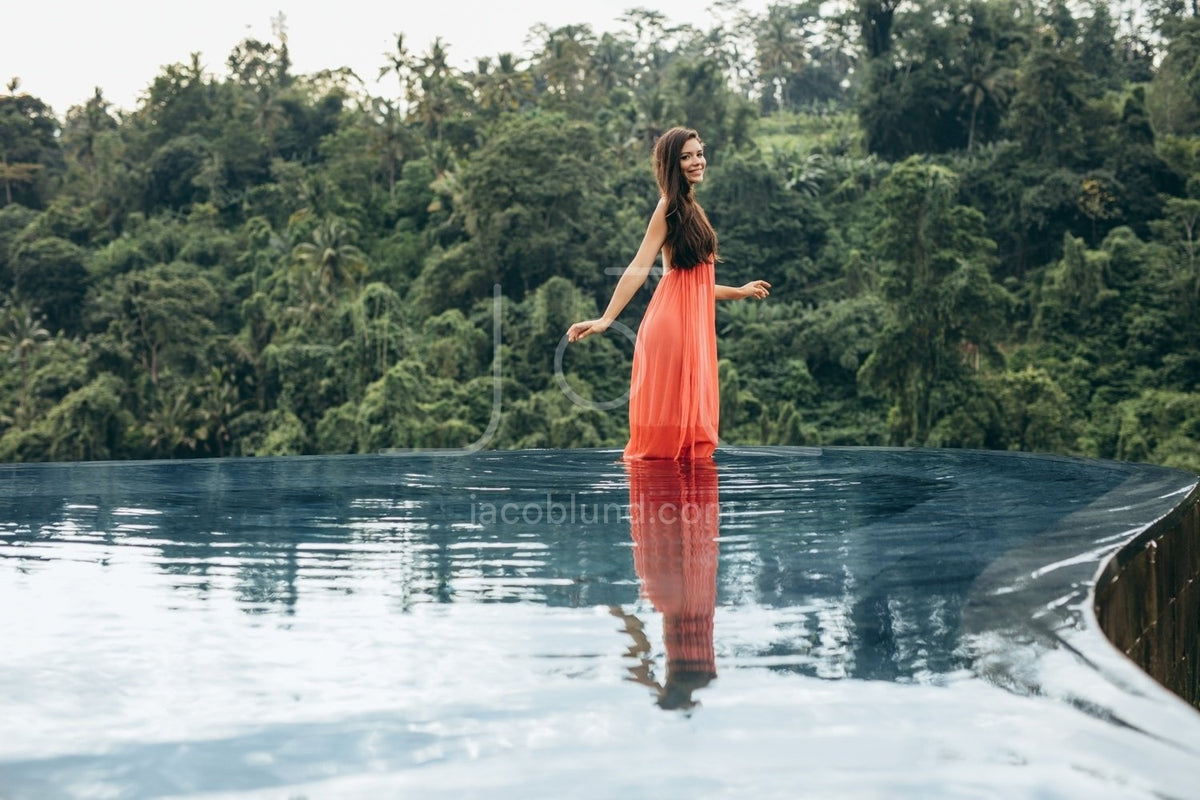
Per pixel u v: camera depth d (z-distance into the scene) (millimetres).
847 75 85875
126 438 42219
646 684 989
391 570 1693
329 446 39531
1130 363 42844
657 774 760
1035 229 49125
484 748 827
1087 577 1394
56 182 69562
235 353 46219
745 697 934
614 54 76250
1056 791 701
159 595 1502
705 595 1410
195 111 70500
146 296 45969
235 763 811
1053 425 37125
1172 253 43906
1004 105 56500
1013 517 2137
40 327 54594
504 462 4441
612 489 3057
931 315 38062
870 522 2145
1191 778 715
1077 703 873
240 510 2672
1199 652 2404
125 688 1019
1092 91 56844
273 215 61562
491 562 1756
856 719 862
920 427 38406
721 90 62594
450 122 62531
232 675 1062
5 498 3068
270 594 1500
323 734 871
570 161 46875
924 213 38375
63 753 839
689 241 3877
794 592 1411
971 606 1254
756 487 3039
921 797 702
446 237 54469
